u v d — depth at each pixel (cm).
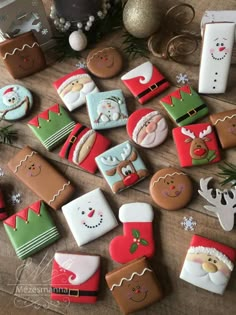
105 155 34
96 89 36
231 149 34
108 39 38
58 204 33
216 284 31
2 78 37
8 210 34
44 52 38
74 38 35
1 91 36
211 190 33
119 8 37
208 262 31
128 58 37
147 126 34
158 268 32
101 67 36
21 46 35
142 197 34
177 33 37
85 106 36
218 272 31
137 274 31
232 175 32
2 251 33
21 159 34
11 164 34
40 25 36
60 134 35
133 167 33
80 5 34
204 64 34
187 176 33
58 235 33
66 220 33
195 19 38
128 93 36
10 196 34
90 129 35
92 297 32
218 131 34
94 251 33
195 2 38
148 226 32
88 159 34
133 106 36
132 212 33
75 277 32
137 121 34
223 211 32
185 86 35
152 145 34
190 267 31
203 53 33
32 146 35
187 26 37
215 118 34
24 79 37
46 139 35
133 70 36
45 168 34
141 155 34
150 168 34
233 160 34
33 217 33
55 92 37
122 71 37
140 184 34
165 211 33
